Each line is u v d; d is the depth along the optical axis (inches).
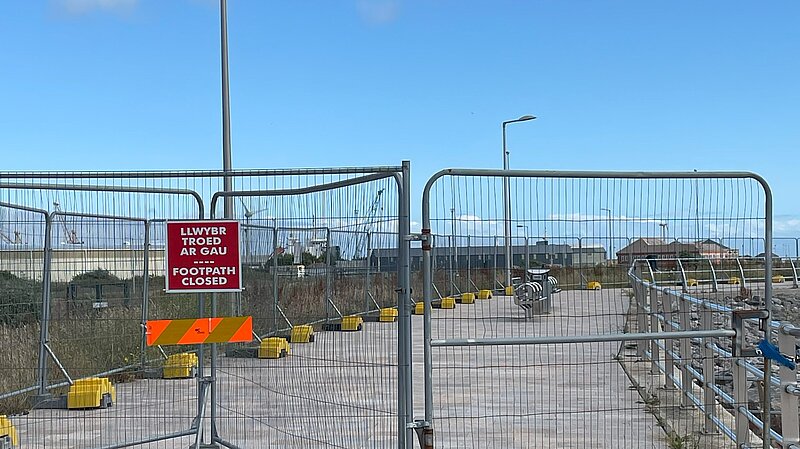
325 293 323.9
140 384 418.3
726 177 248.8
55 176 259.9
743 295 326.6
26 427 335.3
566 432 317.7
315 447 290.0
